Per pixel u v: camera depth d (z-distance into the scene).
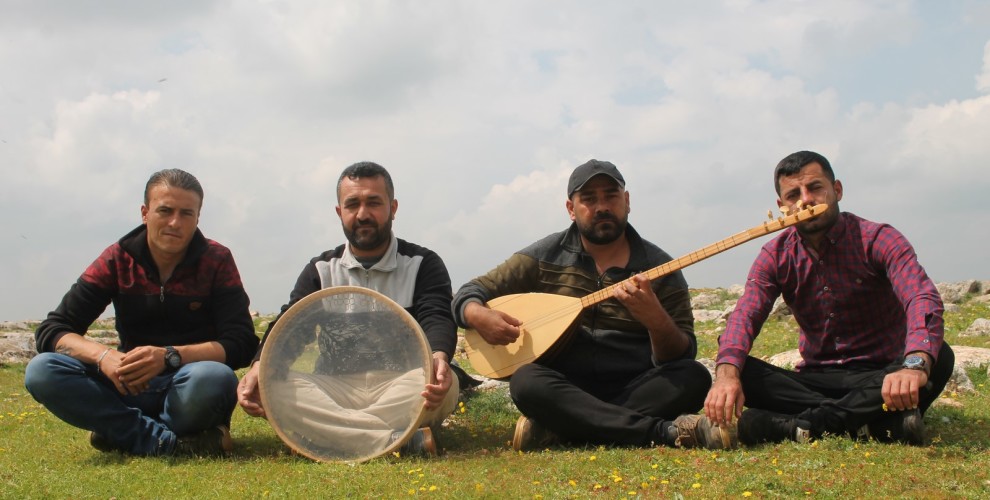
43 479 4.62
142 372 5.09
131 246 5.49
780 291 5.56
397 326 5.09
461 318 5.70
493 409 6.89
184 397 5.18
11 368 11.02
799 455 4.69
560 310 5.56
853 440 5.02
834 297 5.32
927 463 4.44
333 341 5.17
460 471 4.60
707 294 19.33
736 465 4.51
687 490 4.09
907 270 4.99
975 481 4.08
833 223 5.26
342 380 5.16
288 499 4.09
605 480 4.32
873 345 5.33
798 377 5.36
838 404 5.05
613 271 5.67
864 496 3.89
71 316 5.48
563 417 5.18
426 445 5.07
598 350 5.59
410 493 4.09
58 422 6.89
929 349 4.66
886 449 4.74
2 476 4.73
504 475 4.50
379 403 5.05
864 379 5.16
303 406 5.09
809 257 5.37
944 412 6.07
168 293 5.52
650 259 5.67
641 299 5.11
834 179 5.30
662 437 5.06
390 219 5.92
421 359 5.03
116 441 5.31
